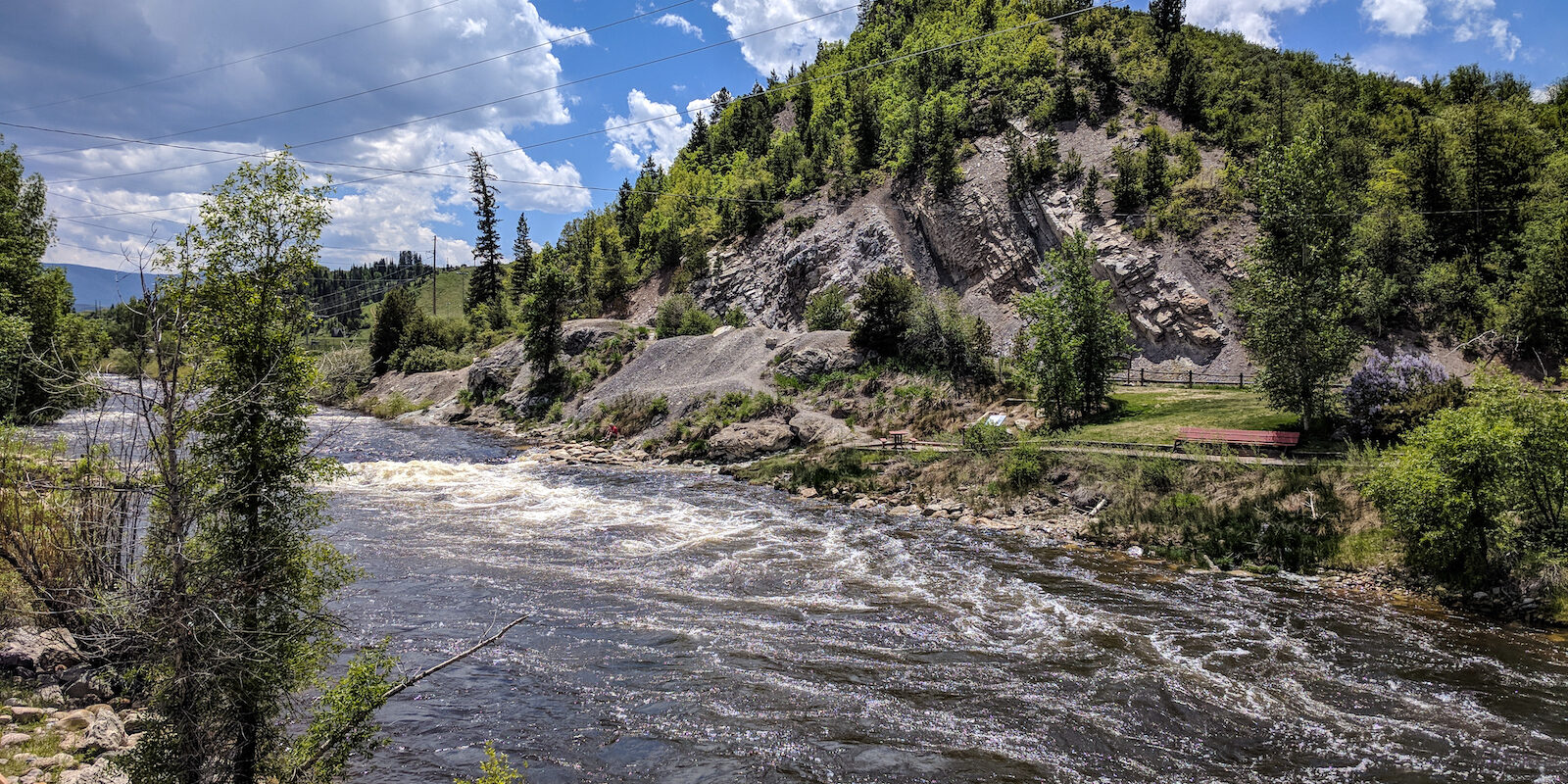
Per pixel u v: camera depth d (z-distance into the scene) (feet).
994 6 324.60
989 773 35.53
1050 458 93.35
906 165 234.58
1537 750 37.60
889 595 62.08
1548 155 160.25
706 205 302.66
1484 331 128.26
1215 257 158.81
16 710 33.01
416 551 73.82
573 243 350.02
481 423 195.00
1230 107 211.20
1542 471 55.01
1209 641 51.96
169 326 26.45
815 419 131.34
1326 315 85.56
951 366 137.80
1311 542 69.46
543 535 80.89
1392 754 37.32
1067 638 52.54
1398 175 159.94
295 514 29.94
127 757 26.89
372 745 32.24
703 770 35.65
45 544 37.11
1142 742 38.52
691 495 105.70
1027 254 191.42
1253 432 85.15
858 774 35.42
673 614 57.06
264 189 28.99
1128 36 271.08
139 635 26.68
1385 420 78.38
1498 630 53.72
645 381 178.19
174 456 26.25
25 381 59.72
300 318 30.30
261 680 27.78
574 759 36.63
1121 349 115.14
